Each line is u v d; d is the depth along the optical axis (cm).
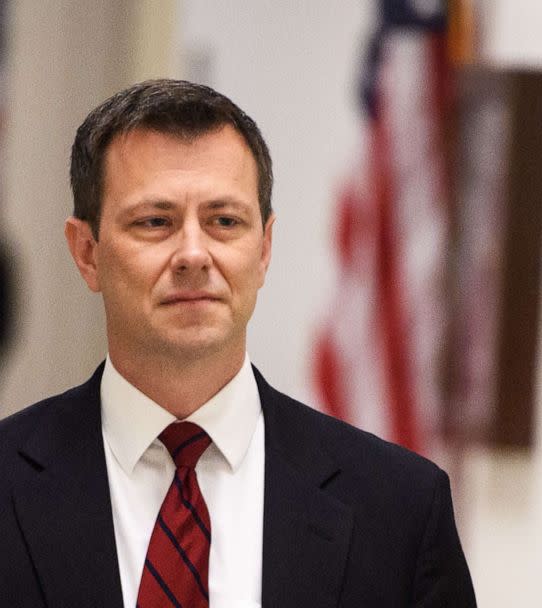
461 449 1155
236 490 569
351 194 1148
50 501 548
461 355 1152
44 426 578
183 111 546
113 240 548
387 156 1148
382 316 1148
